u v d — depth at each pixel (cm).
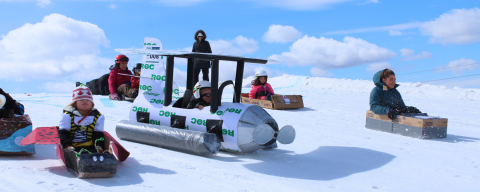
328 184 390
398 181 411
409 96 1678
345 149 579
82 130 427
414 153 561
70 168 385
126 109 995
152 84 616
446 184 404
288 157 513
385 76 764
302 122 865
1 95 464
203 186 360
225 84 514
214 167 434
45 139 392
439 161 512
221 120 490
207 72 1250
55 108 982
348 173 440
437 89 1844
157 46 652
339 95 1658
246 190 353
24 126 446
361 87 2088
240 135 478
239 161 475
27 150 445
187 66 605
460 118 1004
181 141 488
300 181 396
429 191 378
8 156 445
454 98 1605
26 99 1246
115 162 370
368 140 661
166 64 550
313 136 687
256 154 522
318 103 1320
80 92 420
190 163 446
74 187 335
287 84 2427
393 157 531
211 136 477
